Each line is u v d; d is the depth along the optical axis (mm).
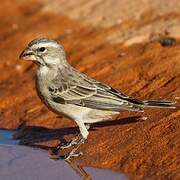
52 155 15227
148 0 22906
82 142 15023
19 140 16266
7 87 19500
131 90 17266
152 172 13547
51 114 17109
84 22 23156
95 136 15344
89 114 15094
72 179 14016
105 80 18141
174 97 16109
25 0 27250
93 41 21234
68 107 15180
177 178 13094
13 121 17375
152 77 17484
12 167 14844
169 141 14289
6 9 26641
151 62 18234
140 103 14680
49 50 15445
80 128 15102
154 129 14867
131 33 20859
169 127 14758
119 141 14891
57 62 15516
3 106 18422
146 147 14359
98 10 23625
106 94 15008
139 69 18094
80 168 14352
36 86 15617
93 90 15102
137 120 15453
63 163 14766
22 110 17828
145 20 21562
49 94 15312
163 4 22266
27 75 20188
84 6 24484
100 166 14258
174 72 17359
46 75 15461
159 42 19469
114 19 22453
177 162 13578
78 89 15156
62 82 15312
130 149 14477
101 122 15844
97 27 22328
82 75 15477
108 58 19547
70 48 21156
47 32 23266
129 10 22672
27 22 24859
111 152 14602
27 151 15594
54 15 24812
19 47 22578
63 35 22609
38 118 17094
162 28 20391
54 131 16281
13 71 20797
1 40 23547
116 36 21062
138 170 13773
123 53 19516
